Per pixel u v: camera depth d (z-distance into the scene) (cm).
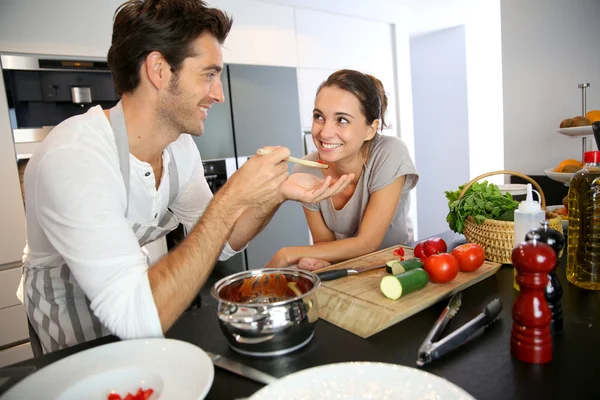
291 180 101
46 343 99
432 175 454
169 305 71
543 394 51
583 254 83
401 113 373
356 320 74
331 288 87
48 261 93
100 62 227
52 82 214
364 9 328
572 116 195
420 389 49
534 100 207
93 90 227
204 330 76
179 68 83
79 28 218
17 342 206
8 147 201
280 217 304
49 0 208
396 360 62
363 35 345
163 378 58
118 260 69
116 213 73
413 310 76
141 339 66
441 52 423
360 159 141
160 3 80
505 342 64
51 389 58
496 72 434
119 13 84
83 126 82
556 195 198
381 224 130
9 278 203
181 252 75
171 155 111
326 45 321
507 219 101
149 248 238
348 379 52
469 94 415
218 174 271
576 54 189
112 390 58
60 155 74
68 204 70
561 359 59
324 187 95
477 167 438
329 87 124
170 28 80
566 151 197
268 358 65
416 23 387
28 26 203
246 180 81
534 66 204
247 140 282
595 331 66
